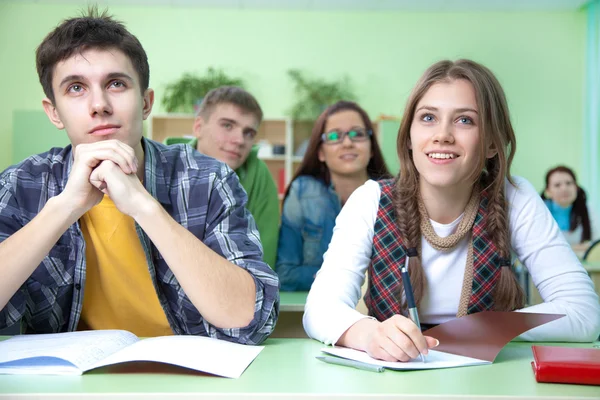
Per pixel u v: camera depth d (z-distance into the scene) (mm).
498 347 1043
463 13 7762
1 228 1296
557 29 7793
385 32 7719
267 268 1274
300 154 7391
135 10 7578
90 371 923
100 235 1359
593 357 896
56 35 1240
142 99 1314
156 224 1174
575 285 1353
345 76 7672
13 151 6785
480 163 1374
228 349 1059
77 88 1238
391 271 1430
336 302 1250
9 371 908
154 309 1411
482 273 1432
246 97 2748
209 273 1179
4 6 7461
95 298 1403
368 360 993
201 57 7605
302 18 7688
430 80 1377
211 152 2756
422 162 1382
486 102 1372
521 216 1453
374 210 1468
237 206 1374
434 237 1433
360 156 2889
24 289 1278
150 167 1354
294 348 1146
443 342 1100
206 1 7398
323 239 2756
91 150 1178
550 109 7773
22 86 7473
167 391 799
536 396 777
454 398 774
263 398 779
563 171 5844
